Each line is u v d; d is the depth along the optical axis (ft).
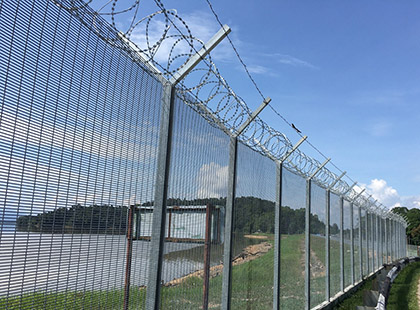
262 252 18.71
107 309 8.27
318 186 29.14
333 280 31.91
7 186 5.99
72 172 7.32
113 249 8.49
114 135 8.58
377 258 56.90
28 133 6.38
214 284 13.84
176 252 11.41
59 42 7.08
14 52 6.15
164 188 10.51
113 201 8.52
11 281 6.04
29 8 6.44
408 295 38.75
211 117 13.74
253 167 17.98
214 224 13.97
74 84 7.42
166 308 10.78
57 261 6.93
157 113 10.33
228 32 11.47
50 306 6.75
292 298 22.41
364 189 41.32
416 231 170.50
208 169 13.58
